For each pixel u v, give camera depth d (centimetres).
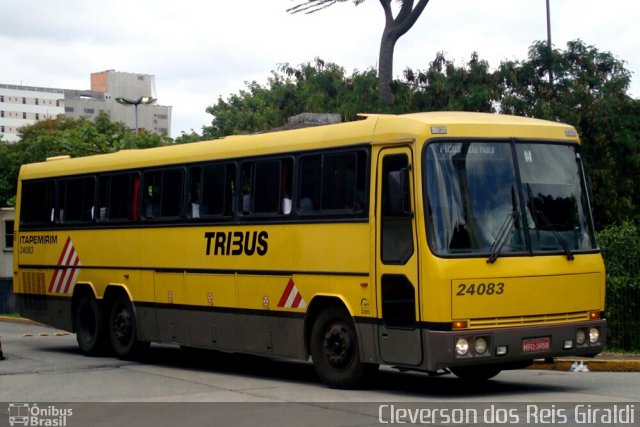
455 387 1355
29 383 1475
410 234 1209
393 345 1230
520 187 1245
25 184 2086
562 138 1300
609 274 1798
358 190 1296
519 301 1214
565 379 1450
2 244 3659
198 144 1625
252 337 1477
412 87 2995
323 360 1355
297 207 1395
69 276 1928
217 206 1555
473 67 2886
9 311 3581
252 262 1473
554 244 1254
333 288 1325
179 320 1638
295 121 1853
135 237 1747
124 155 1802
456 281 1177
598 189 2644
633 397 1220
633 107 2689
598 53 2767
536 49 2788
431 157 1209
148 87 17638
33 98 18738
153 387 1410
